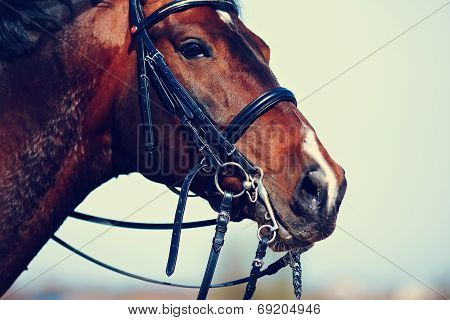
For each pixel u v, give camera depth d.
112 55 3.40
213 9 3.43
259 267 3.24
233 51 3.34
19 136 3.27
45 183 3.29
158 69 3.36
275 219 3.26
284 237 3.25
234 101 3.29
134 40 3.43
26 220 3.27
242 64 3.33
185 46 3.34
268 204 3.24
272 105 3.29
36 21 3.32
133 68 3.41
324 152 3.28
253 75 3.33
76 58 3.35
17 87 3.29
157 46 3.39
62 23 3.38
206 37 3.34
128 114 3.41
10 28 3.28
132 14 3.43
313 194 3.21
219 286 3.61
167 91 3.36
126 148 3.45
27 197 3.26
